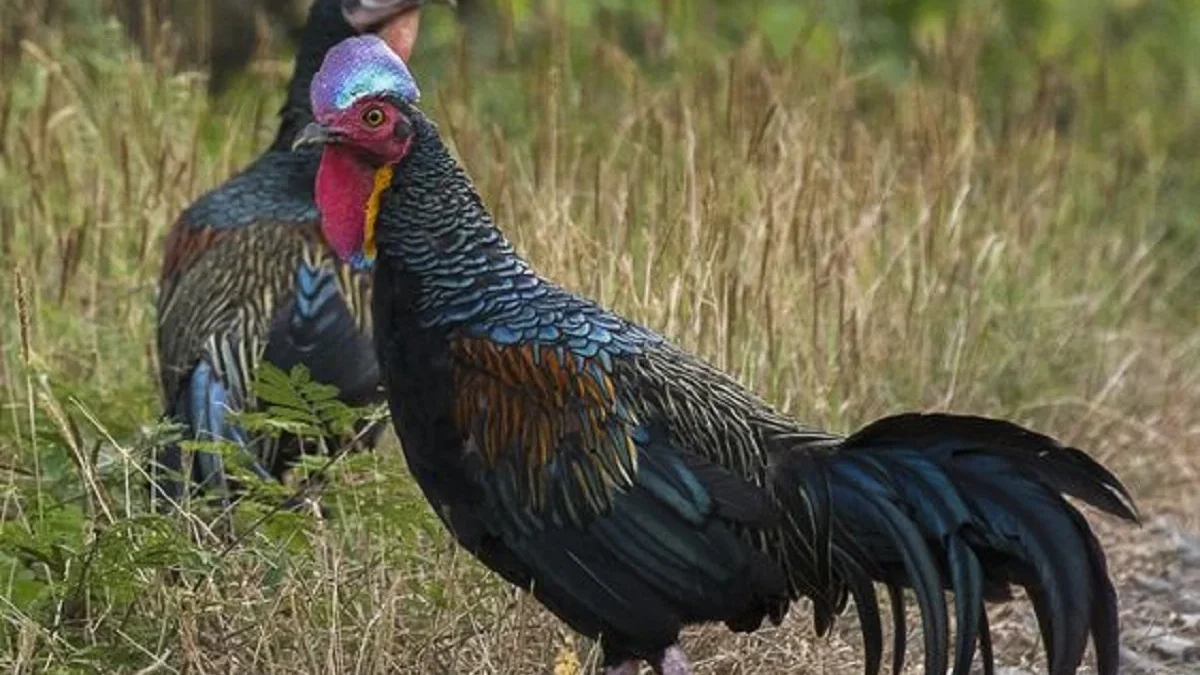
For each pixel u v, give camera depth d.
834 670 17.70
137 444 17.70
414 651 16.52
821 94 25.86
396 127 14.92
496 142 22.86
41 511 16.64
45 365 19.39
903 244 22.67
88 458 17.11
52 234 22.72
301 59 19.94
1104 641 14.34
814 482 14.89
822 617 15.31
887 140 25.48
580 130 25.02
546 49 28.31
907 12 31.20
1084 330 24.45
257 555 16.08
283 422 16.80
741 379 19.75
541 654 16.92
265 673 16.02
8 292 21.36
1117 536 21.36
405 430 15.22
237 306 18.98
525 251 21.36
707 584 14.72
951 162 24.59
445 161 15.06
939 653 14.58
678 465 14.64
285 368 18.83
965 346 22.67
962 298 23.31
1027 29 31.38
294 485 19.41
